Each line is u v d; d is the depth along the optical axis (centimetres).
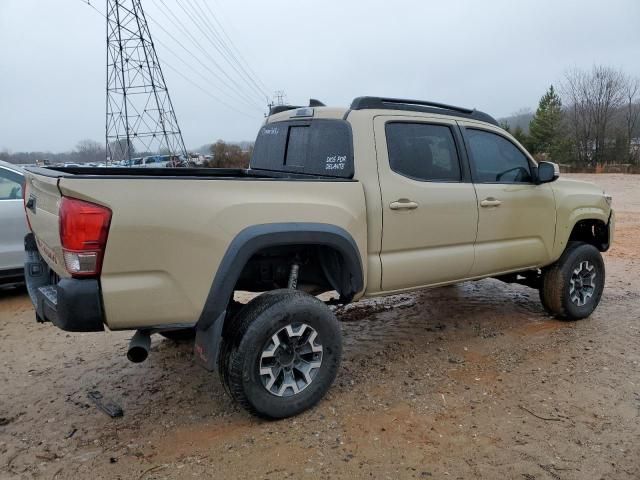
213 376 409
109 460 301
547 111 5756
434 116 425
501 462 295
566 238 509
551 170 473
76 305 277
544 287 522
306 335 344
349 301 384
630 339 480
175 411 356
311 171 411
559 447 310
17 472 291
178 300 300
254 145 495
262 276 389
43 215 324
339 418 342
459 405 360
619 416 344
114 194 280
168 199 293
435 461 296
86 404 368
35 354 458
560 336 489
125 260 285
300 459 298
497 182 459
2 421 346
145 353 308
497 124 480
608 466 292
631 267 783
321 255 375
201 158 4606
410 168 403
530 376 404
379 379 400
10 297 630
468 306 586
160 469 291
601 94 5519
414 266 402
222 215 308
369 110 391
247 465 294
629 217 1384
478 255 443
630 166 4484
